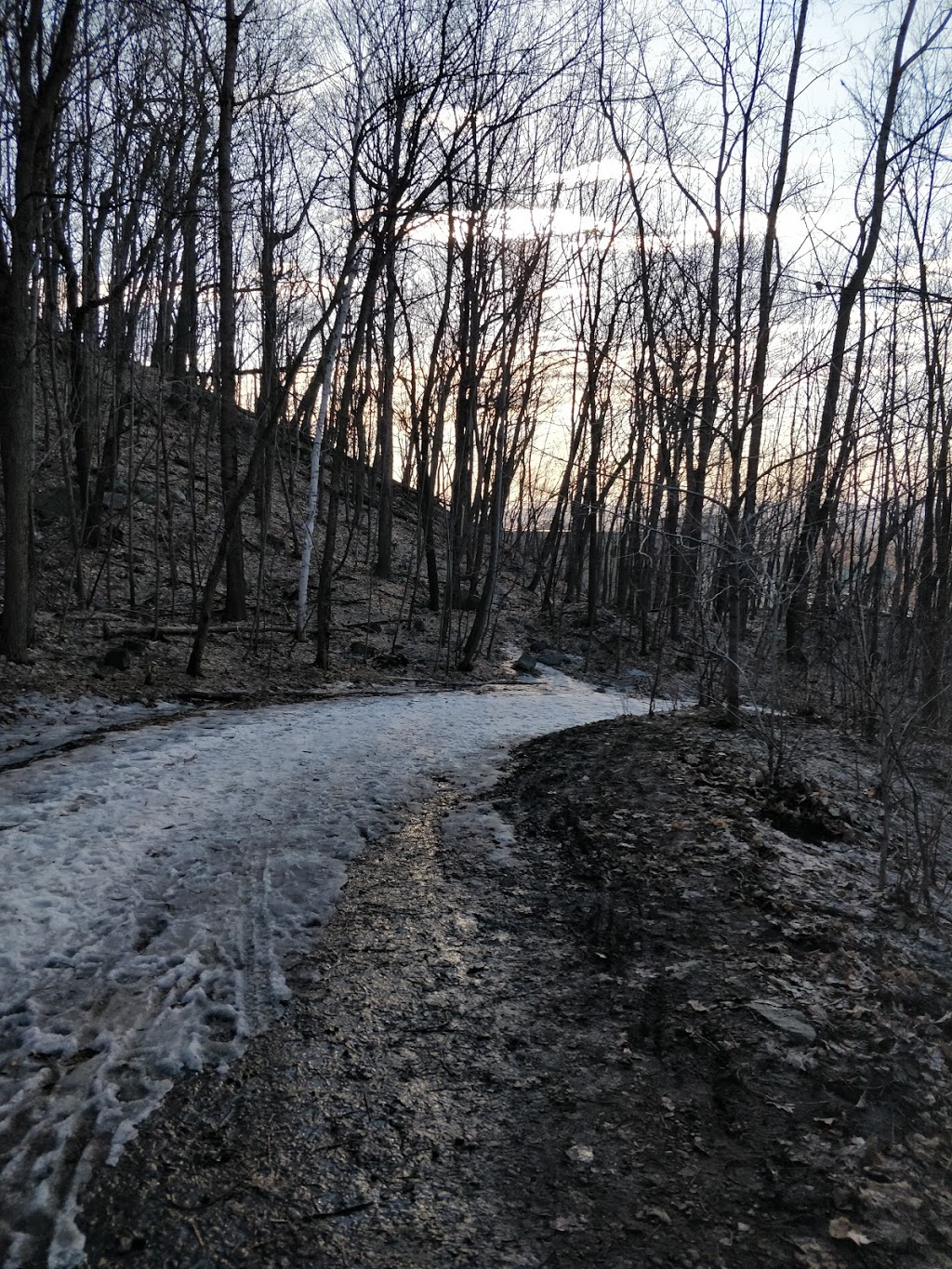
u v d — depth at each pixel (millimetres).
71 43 9578
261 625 15688
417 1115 3236
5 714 9195
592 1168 2949
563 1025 3857
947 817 6223
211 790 7094
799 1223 2686
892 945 4398
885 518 6691
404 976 4312
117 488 17750
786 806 6348
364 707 11898
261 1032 3764
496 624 20172
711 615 8398
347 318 14625
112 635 12688
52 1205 2705
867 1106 3205
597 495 22219
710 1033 3699
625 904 5059
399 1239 2625
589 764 7996
